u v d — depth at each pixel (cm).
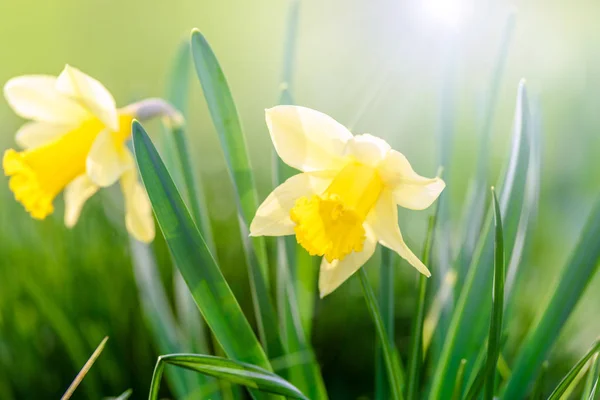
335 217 59
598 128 102
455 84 69
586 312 79
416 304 59
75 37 209
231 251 85
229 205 95
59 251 80
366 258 61
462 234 67
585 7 155
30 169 65
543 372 60
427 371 70
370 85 116
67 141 65
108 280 79
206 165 110
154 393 56
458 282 65
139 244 71
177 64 72
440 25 71
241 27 221
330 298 81
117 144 65
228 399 68
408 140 103
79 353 73
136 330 77
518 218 60
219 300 59
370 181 59
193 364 56
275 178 65
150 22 226
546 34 149
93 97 63
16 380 75
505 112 131
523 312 78
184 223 58
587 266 61
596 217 61
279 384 57
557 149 105
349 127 66
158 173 58
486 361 57
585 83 117
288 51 70
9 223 84
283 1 236
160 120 71
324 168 60
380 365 64
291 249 66
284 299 64
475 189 67
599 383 69
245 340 59
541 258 83
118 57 189
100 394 75
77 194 69
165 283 82
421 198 58
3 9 223
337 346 79
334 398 76
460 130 87
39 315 77
